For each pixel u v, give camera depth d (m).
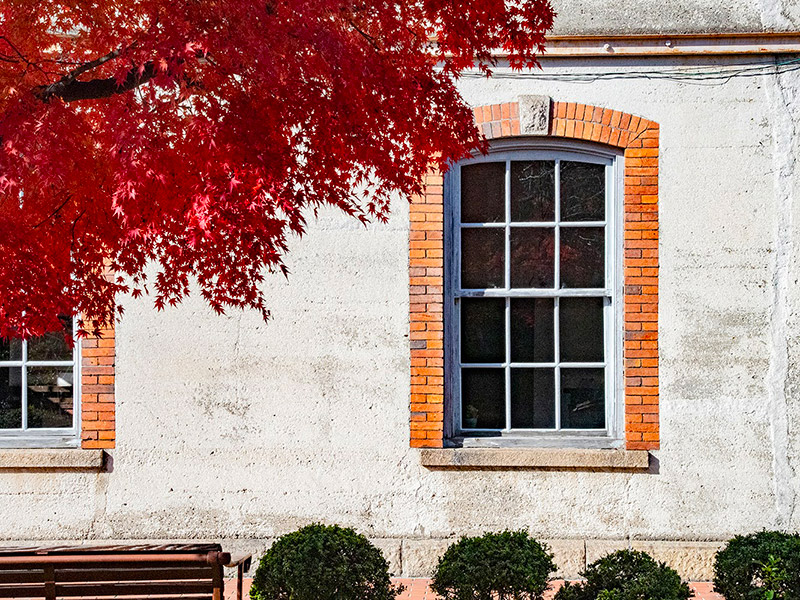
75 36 5.74
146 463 8.21
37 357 8.42
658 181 8.16
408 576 8.04
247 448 8.21
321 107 5.10
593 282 8.34
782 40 8.09
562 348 8.37
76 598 5.85
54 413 8.43
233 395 8.21
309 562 6.35
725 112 8.15
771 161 8.12
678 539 8.07
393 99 5.33
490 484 8.13
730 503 8.07
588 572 6.41
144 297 8.23
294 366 8.22
